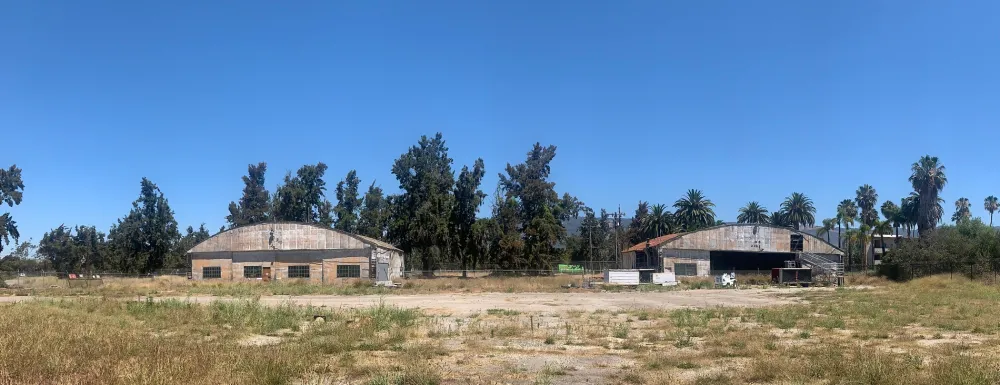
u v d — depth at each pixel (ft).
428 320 67.26
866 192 337.52
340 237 202.18
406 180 255.09
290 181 300.40
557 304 99.81
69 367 31.14
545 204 256.32
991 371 32.35
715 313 76.84
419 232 247.91
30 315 54.90
